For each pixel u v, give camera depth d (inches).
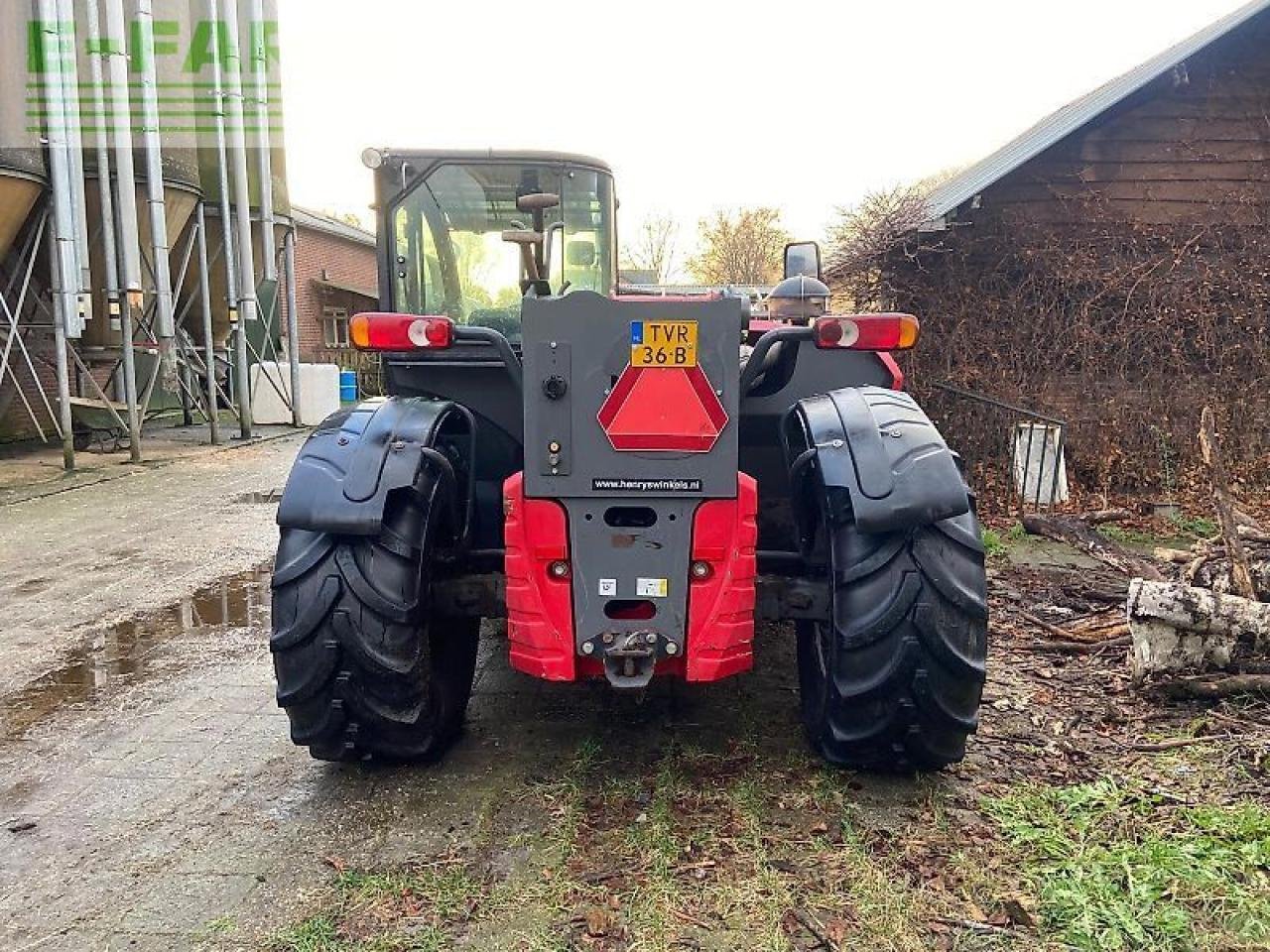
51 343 427.8
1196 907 82.0
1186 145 295.0
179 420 541.6
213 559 227.1
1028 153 263.4
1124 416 287.1
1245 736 115.8
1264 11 261.3
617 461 95.4
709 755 112.4
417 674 101.4
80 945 80.4
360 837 96.2
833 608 98.4
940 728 97.6
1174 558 179.5
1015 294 289.3
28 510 289.3
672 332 93.3
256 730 125.6
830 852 91.4
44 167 341.7
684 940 79.0
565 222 144.0
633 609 99.7
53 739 124.1
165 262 389.7
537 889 86.4
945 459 96.1
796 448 113.3
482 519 129.0
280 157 508.1
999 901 83.3
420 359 127.3
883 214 293.9
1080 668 140.9
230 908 85.0
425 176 140.3
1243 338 287.4
